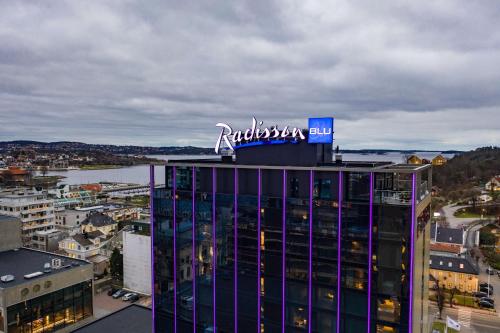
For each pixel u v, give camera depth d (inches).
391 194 1588.3
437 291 4372.5
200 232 1996.8
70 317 3538.4
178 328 2079.2
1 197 6363.2
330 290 1704.0
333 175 1686.8
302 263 1756.9
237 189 1899.6
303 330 1770.4
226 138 2153.1
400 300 1568.7
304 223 1744.6
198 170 1996.8
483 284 4911.4
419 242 1729.8
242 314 1904.5
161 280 2121.1
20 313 3107.8
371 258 1612.9
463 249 5748.0
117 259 4879.4
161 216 2103.8
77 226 7091.5
